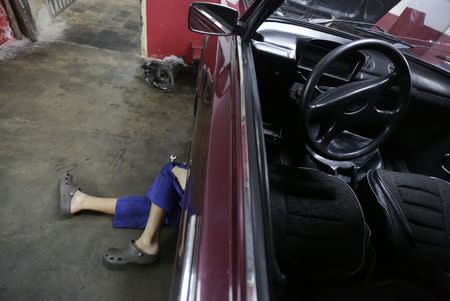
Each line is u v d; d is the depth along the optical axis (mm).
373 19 1823
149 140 2287
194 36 3029
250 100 850
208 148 784
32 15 3113
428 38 1816
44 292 1344
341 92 1000
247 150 690
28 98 2396
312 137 1059
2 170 1804
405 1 1776
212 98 991
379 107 1512
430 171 1702
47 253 1478
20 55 2889
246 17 1152
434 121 1572
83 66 2949
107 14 4098
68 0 3979
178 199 1483
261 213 593
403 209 1109
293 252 935
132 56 3271
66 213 1621
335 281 991
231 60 1086
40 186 1770
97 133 2230
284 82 1419
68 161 1962
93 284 1410
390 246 1044
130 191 1881
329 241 967
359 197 1257
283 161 1431
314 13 1728
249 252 532
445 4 1778
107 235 1612
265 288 502
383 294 989
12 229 1539
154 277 1500
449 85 1523
